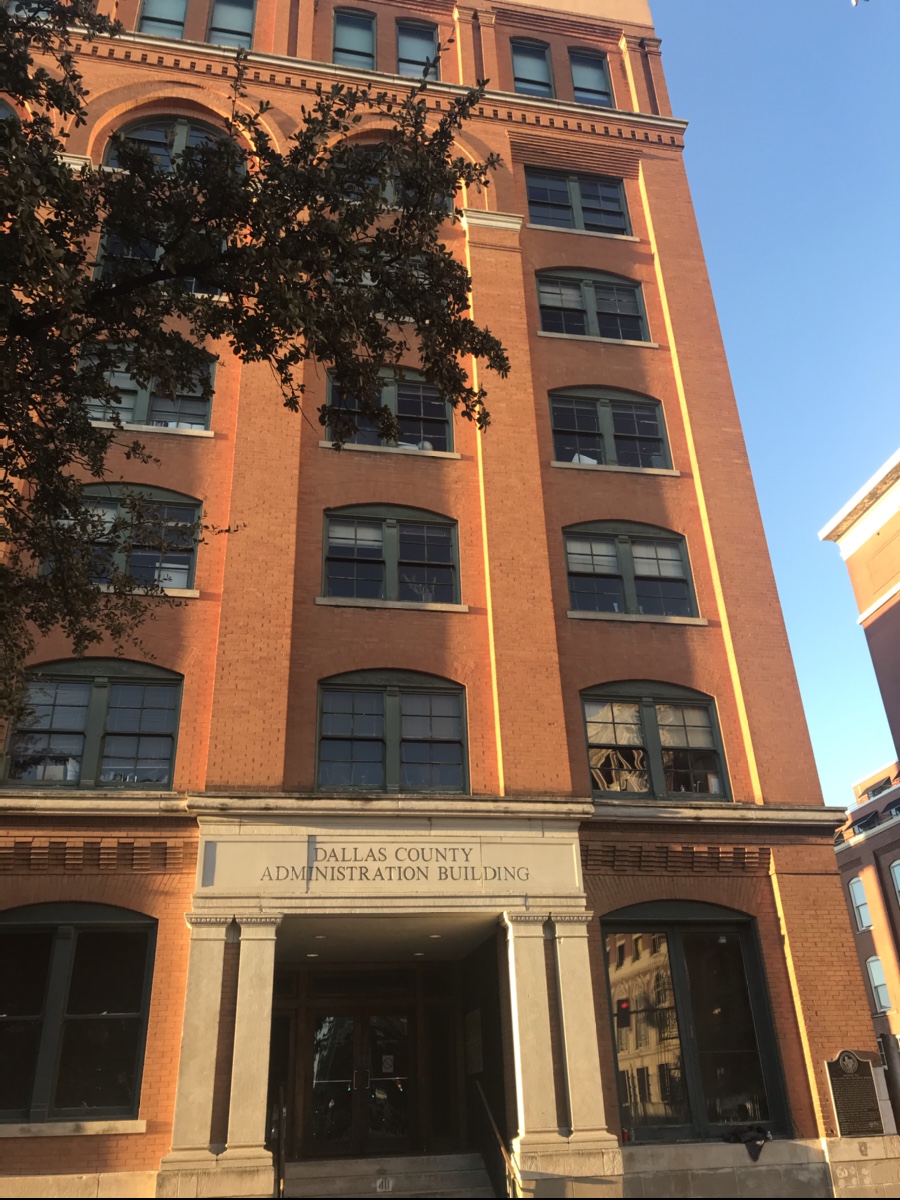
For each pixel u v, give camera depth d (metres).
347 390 13.02
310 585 17.69
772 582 19.83
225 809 14.90
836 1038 15.83
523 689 17.39
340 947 17.33
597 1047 14.67
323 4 25.53
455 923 15.68
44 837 14.66
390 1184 15.23
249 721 15.98
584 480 20.34
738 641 19.02
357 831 15.31
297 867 14.85
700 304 23.30
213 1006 13.76
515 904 15.27
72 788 15.48
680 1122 15.16
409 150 12.93
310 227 12.04
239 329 12.36
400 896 14.96
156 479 18.08
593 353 22.16
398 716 16.97
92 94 21.88
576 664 18.31
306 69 23.45
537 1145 13.81
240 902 14.41
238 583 17.09
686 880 16.73
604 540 19.92
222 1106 13.30
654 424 21.72
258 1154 12.96
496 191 23.41
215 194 12.01
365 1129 17.22
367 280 16.95
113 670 16.30
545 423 20.91
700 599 19.64
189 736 16.02
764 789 17.72
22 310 10.95
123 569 17.23
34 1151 13.09
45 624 13.12
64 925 14.47
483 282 21.81
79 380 12.36
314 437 19.23
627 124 25.73
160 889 14.82
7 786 15.28
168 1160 12.80
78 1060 13.82
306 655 16.98
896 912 44.72
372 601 17.70
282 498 18.09
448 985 18.58
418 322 12.96
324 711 16.78
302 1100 17.27
